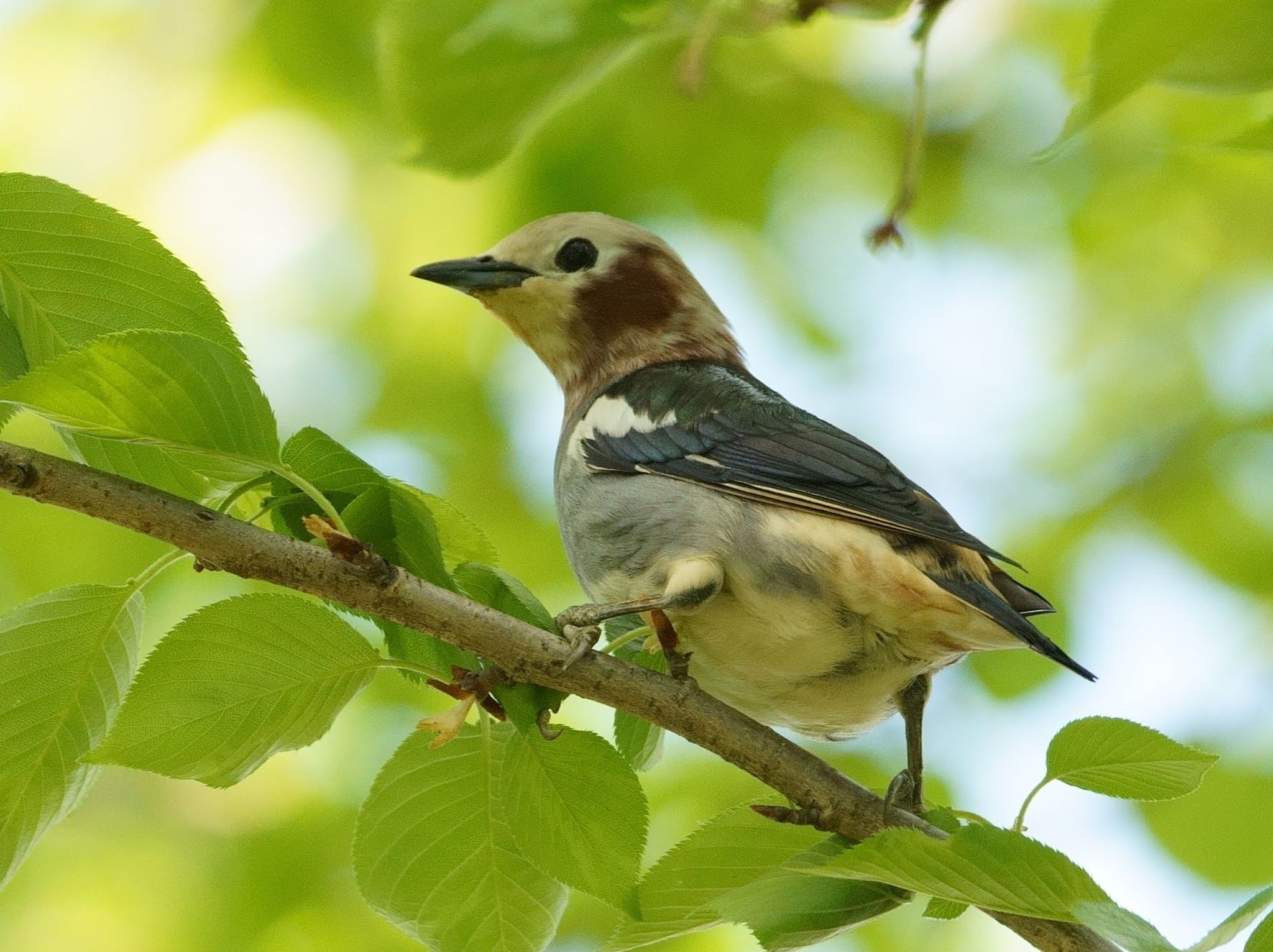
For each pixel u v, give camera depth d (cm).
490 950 724
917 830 624
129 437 647
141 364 622
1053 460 1570
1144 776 693
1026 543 1524
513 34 613
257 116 1520
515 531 1538
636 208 1555
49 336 674
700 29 633
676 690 750
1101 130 1507
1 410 682
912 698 932
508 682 707
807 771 750
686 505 934
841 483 908
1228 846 1337
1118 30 405
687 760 1367
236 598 654
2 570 1377
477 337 1557
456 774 714
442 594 698
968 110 1574
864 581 873
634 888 693
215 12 1499
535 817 693
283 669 669
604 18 614
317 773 1392
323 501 684
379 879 716
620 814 693
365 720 1390
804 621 893
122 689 677
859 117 1568
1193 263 1605
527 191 1530
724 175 1559
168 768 664
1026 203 1590
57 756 670
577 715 1341
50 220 655
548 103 631
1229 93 416
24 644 661
